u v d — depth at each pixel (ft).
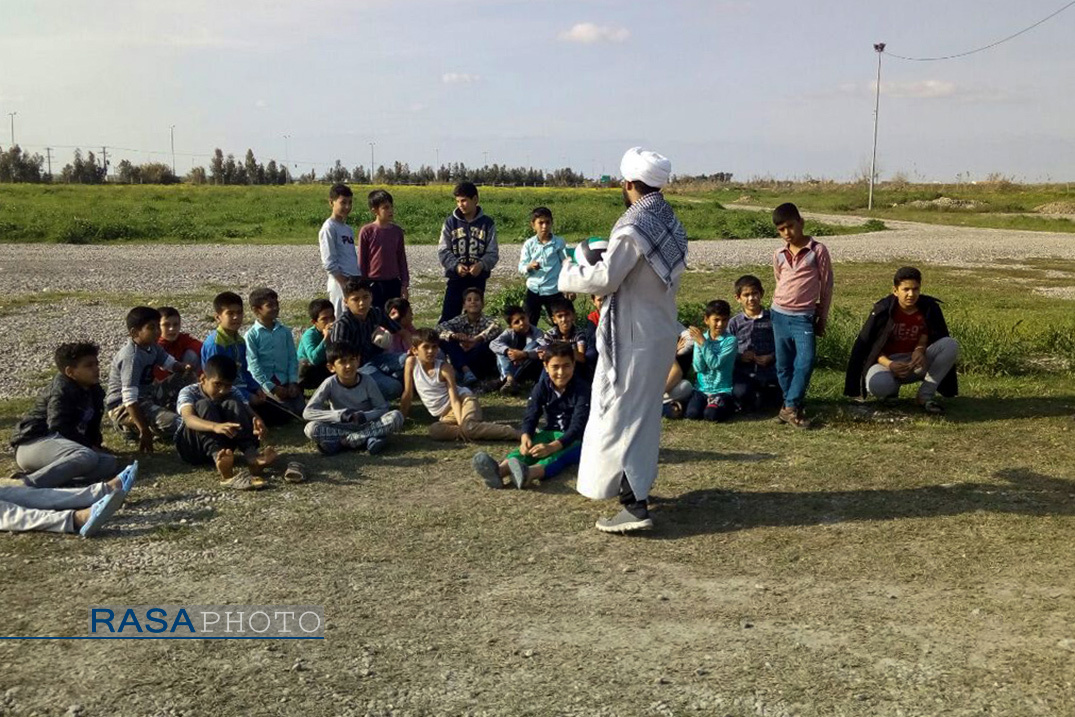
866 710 10.80
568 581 14.33
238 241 80.12
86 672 11.66
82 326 37.11
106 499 15.97
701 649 12.25
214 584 14.21
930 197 175.42
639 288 15.92
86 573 14.57
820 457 20.39
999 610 13.23
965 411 24.47
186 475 19.29
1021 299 46.98
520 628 12.84
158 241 79.20
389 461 20.31
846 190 223.92
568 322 25.16
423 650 12.25
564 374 19.02
